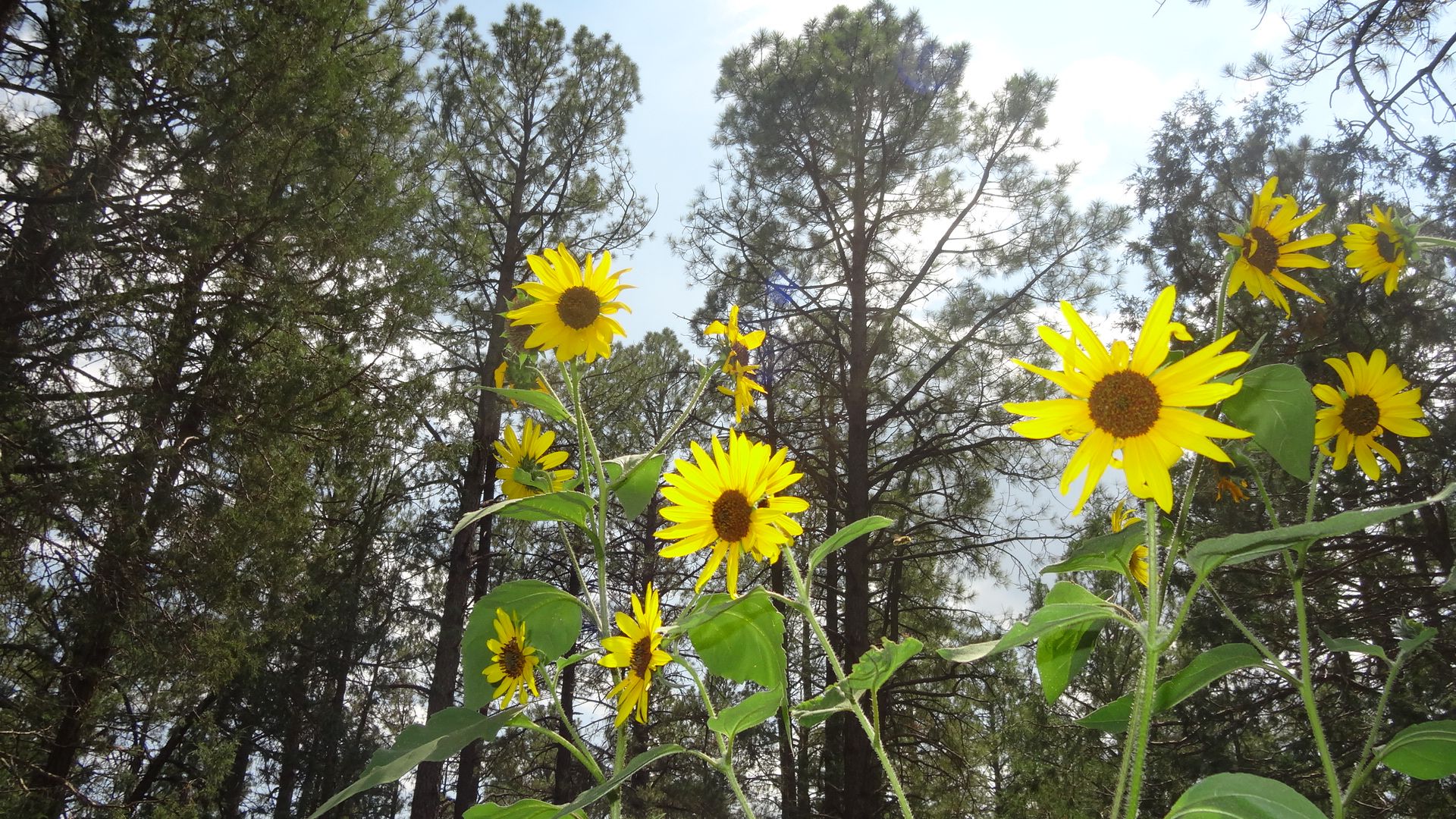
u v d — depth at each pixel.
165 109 9.29
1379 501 7.05
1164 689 1.28
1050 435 1.10
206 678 8.62
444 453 11.84
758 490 1.62
